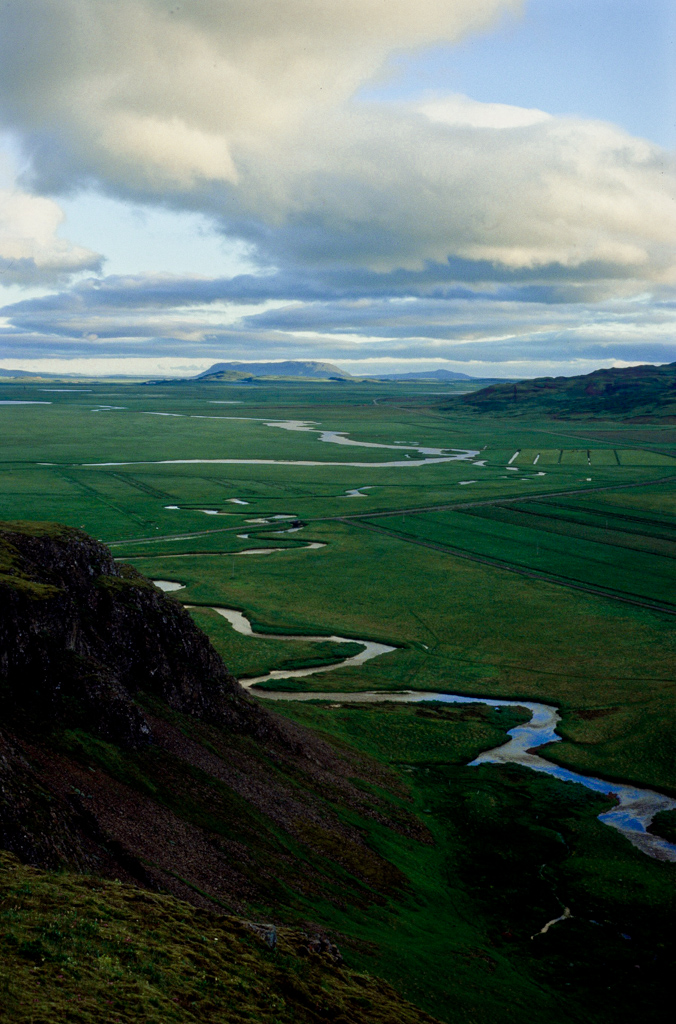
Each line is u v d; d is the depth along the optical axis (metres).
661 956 59.03
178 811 58.34
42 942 31.31
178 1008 30.66
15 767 48.19
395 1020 39.34
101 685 63.94
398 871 65.50
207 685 79.12
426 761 92.38
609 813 81.44
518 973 55.47
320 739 87.69
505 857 72.19
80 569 78.12
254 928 42.38
